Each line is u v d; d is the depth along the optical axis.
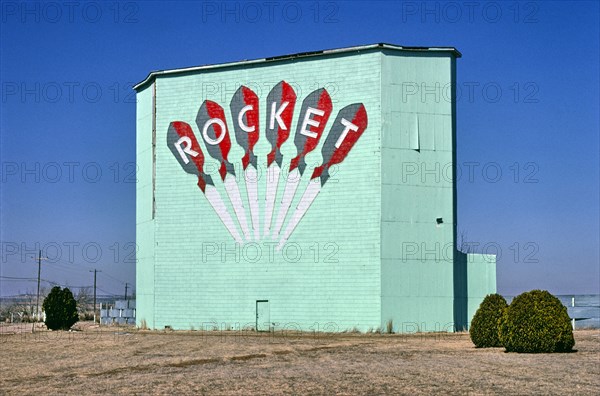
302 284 37.75
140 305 43.28
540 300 23.61
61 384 17.45
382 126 36.97
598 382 16.72
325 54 38.28
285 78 39.09
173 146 41.44
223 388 16.34
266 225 38.81
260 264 38.75
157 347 27.92
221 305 39.50
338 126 37.72
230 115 40.16
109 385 17.08
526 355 22.61
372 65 37.41
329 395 15.32
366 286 36.44
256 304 38.69
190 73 41.38
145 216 42.97
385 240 36.44
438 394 15.31
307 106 38.44
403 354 23.98
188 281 40.38
